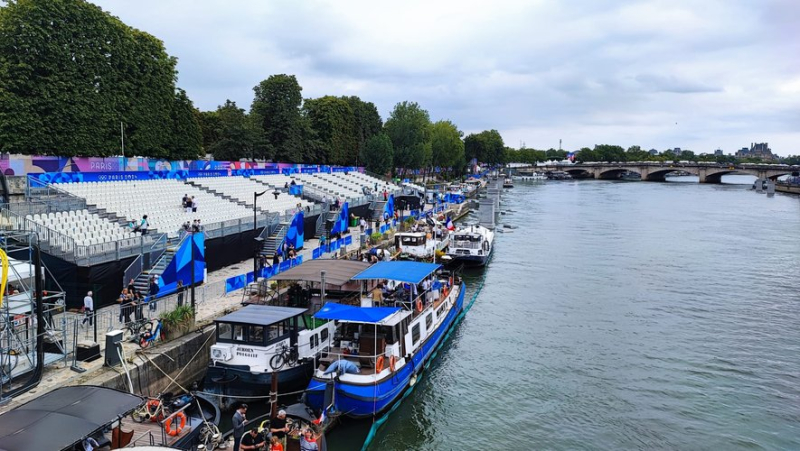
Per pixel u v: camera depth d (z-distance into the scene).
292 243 49.22
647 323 42.12
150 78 60.75
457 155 168.50
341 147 118.69
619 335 39.44
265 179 76.06
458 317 42.16
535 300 48.28
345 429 25.70
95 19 51.50
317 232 62.25
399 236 56.75
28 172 45.59
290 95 98.00
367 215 80.38
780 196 158.75
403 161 135.12
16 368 22.28
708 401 29.55
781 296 49.88
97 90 53.06
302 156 104.62
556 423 27.19
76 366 23.94
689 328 41.03
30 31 45.03
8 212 33.84
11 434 15.88
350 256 50.97
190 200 51.59
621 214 111.00
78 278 32.81
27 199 40.66
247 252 49.09
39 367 22.48
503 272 59.09
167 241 40.50
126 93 57.38
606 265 62.59
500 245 75.25
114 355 24.23
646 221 100.12
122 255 35.62
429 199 109.44
